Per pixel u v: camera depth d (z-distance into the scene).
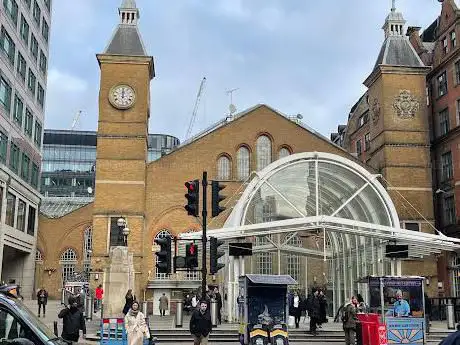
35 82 59.50
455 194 45.00
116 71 44.19
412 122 45.53
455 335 6.24
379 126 46.28
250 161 46.34
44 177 122.12
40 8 61.22
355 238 39.03
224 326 28.44
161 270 16.69
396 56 46.53
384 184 44.56
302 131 47.41
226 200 45.25
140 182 42.88
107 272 31.14
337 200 39.84
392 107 45.56
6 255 56.59
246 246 30.73
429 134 48.66
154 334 25.69
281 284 20.27
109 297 30.00
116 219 42.19
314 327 26.06
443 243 31.92
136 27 45.88
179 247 32.69
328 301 44.53
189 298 37.25
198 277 44.00
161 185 44.50
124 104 43.69
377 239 35.41
